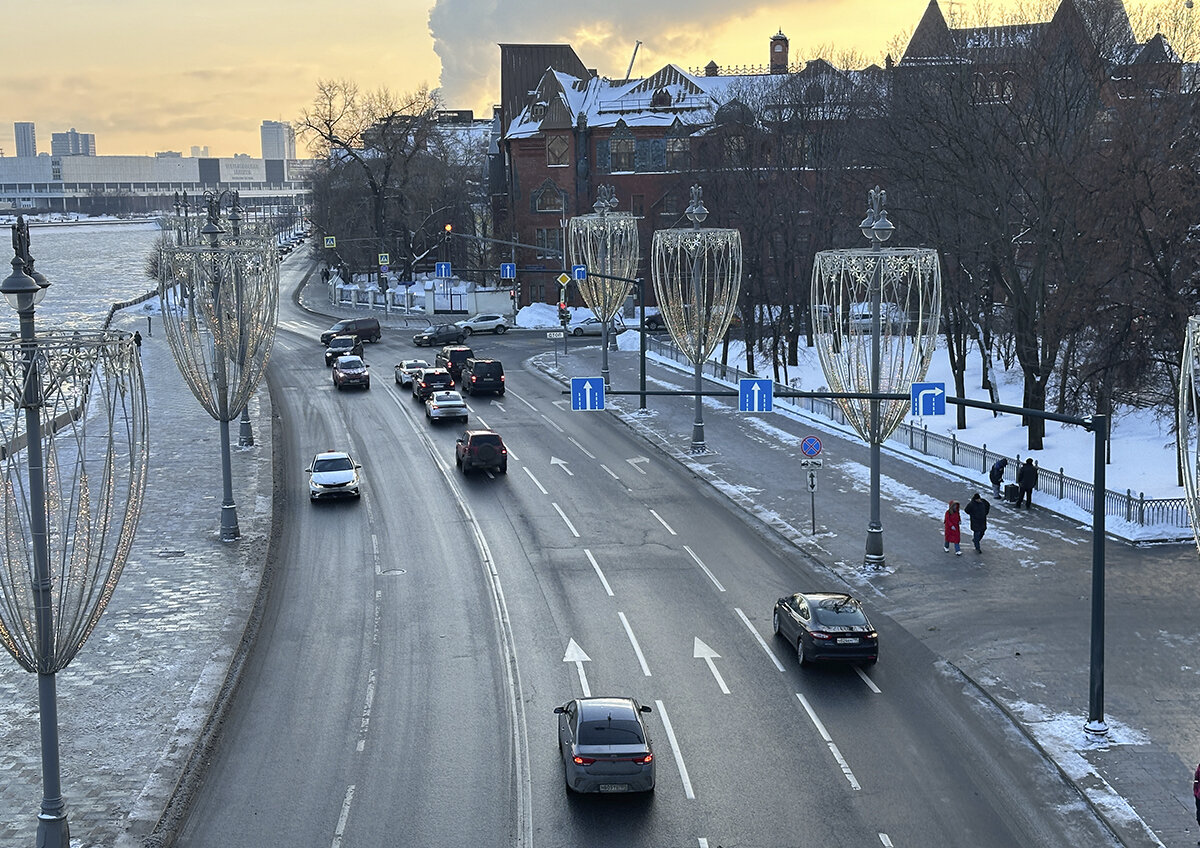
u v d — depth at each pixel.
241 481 46.72
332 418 61.06
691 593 33.81
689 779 22.58
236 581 34.56
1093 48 52.62
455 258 139.75
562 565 36.50
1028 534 39.53
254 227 53.88
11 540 18.48
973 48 61.84
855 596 33.59
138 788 22.11
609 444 54.97
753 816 21.11
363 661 28.80
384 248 128.88
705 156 93.69
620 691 26.84
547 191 111.25
